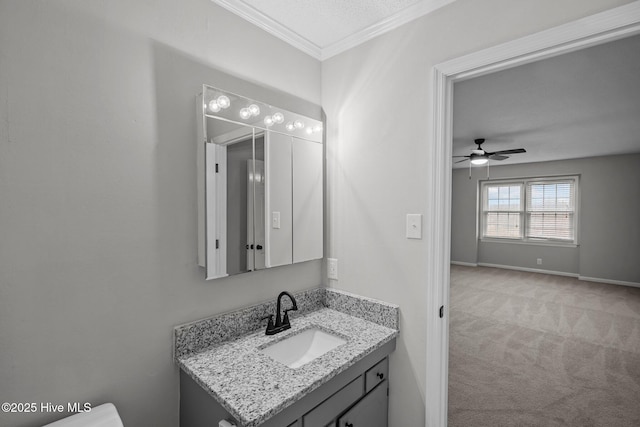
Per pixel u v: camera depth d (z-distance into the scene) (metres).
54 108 0.97
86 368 1.04
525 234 6.89
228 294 1.43
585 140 4.34
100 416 0.99
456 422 2.03
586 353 3.00
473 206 7.44
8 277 0.90
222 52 1.40
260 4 1.46
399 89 1.54
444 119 1.41
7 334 0.90
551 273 6.55
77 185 1.01
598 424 2.00
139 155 1.15
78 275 1.02
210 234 1.30
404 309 1.54
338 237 1.82
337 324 1.60
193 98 1.30
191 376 1.13
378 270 1.63
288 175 1.62
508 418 2.06
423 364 1.47
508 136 4.11
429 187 1.44
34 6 0.93
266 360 1.22
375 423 1.45
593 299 4.80
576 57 2.05
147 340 1.18
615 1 1.02
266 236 1.52
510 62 1.26
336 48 1.79
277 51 1.64
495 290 5.36
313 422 1.11
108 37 1.07
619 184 5.69
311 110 1.83
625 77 2.34
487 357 2.92
